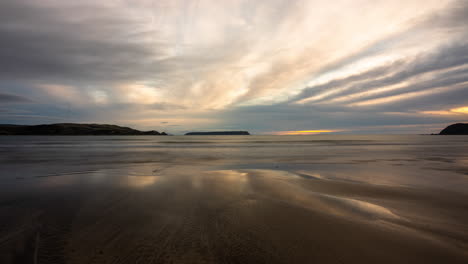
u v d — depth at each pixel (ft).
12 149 106.83
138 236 15.60
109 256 13.12
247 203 23.08
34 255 13.12
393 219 19.08
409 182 34.35
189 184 31.81
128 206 22.02
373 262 12.57
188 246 14.30
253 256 13.19
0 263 12.23
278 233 16.15
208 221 18.31
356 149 113.50
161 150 108.37
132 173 41.14
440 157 72.64
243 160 65.92
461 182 34.53
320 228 17.02
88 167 49.67
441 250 13.83
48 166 50.96
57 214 19.79
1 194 26.20
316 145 163.43
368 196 26.27
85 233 16.02
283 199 24.62
